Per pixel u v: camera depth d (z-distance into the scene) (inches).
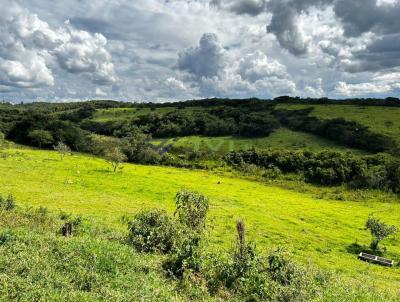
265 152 4441.4
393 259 1530.5
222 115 6328.7
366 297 593.0
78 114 7101.4
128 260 596.4
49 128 5012.3
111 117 6948.8
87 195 2015.3
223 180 3575.3
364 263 1395.2
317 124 5255.9
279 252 706.8
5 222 804.0
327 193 3339.1
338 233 1866.4
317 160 3966.5
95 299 427.2
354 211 2556.6
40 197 1771.7
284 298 556.7
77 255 561.0
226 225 1643.7
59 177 2512.3
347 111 5689.0
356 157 3919.8
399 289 925.2
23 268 479.8
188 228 834.8
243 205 2316.7
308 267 819.4
